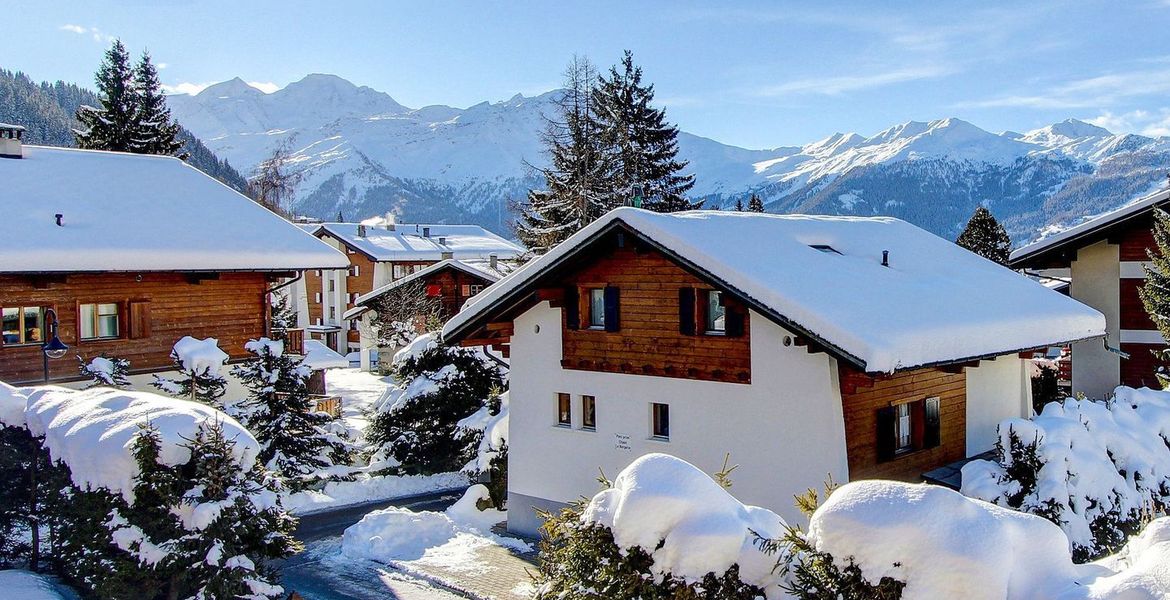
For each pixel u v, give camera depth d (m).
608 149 52.94
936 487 7.25
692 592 8.19
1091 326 19.83
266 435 23.94
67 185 28.86
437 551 18.36
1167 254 22.91
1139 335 25.50
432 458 25.45
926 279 18.84
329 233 70.50
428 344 25.88
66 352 24.73
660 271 17.44
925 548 6.88
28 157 30.30
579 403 19.08
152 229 27.50
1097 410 15.11
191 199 31.02
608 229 17.17
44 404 14.00
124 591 11.98
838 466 15.06
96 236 25.77
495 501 21.92
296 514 22.12
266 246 29.00
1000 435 13.79
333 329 67.94
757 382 16.09
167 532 11.86
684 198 53.94
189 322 27.66
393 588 16.33
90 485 12.27
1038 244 26.39
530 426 19.78
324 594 16.06
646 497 8.48
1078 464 13.35
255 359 25.66
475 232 88.44
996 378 19.47
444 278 53.12
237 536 12.02
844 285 16.45
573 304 18.88
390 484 24.58
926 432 17.38
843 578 7.19
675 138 54.59
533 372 19.70
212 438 12.15
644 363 17.73
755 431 16.14
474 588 16.06
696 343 16.95
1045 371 25.19
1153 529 7.08
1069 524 12.82
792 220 20.55
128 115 63.19
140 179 31.19
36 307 24.48
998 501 13.50
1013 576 7.00
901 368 14.09
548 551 9.59
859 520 7.15
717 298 16.91
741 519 8.56
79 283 25.23
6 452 14.30
